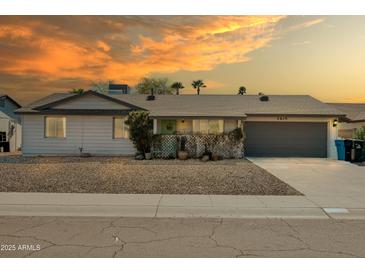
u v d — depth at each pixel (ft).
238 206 27.68
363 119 88.74
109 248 18.35
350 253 17.84
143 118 65.57
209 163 57.82
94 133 72.33
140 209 26.91
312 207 27.53
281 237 20.30
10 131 101.71
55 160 61.98
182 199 29.84
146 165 53.67
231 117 69.31
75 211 26.45
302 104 79.36
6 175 42.22
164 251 17.98
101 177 40.91
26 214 25.62
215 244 19.06
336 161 62.95
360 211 26.61
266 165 55.47
